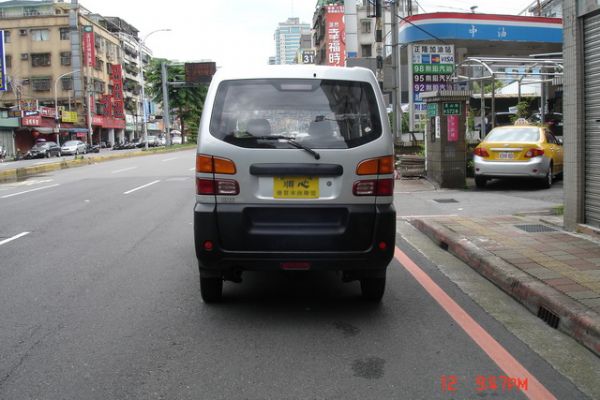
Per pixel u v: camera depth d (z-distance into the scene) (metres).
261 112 4.34
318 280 5.66
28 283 5.59
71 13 62.53
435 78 20.70
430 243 7.36
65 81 63.09
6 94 61.88
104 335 4.15
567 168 7.20
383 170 4.32
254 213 4.27
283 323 4.41
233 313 4.64
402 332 4.21
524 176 11.98
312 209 4.26
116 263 6.41
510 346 3.94
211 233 4.25
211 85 4.50
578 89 6.88
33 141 53.88
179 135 97.88
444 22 23.05
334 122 4.34
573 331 4.08
